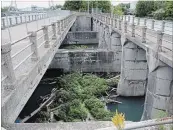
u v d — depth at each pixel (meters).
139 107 17.08
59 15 49.47
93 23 50.31
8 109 5.04
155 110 10.98
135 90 18.27
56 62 24.09
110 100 17.47
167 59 9.02
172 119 4.57
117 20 21.70
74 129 4.88
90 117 13.75
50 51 10.52
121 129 3.27
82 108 14.45
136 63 17.70
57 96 16.06
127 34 16.53
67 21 24.81
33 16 32.62
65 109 13.90
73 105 14.55
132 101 18.05
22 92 6.04
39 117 13.38
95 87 18.62
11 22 22.02
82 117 13.38
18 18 25.88
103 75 23.92
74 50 24.56
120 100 18.25
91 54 24.11
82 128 4.91
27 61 7.96
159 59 10.15
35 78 7.48
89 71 24.48
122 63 18.41
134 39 14.43
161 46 10.23
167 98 10.73
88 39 41.22
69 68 24.30
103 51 24.05
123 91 18.42
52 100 15.60
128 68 17.91
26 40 13.37
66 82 19.17
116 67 24.34
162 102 10.83
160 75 10.59
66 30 21.69
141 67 17.81
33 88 7.20
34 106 15.29
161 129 4.46
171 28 17.45
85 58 24.20
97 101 15.70
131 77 18.05
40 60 8.20
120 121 3.25
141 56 17.52
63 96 15.86
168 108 10.42
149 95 11.68
